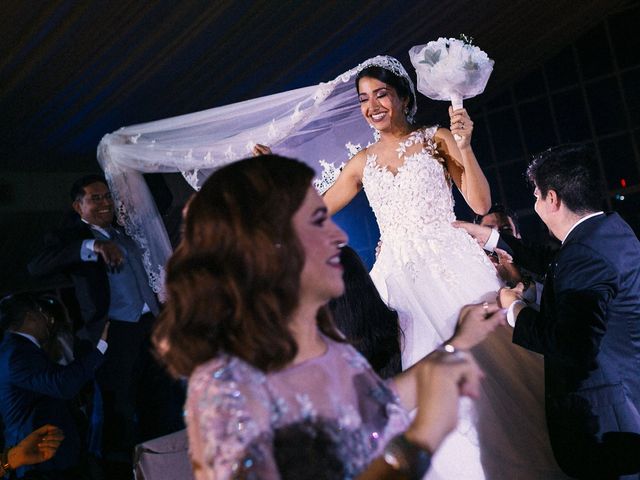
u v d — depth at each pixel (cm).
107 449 382
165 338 121
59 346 413
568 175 275
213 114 387
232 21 519
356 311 259
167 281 122
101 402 386
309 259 122
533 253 350
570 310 253
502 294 281
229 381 111
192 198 124
